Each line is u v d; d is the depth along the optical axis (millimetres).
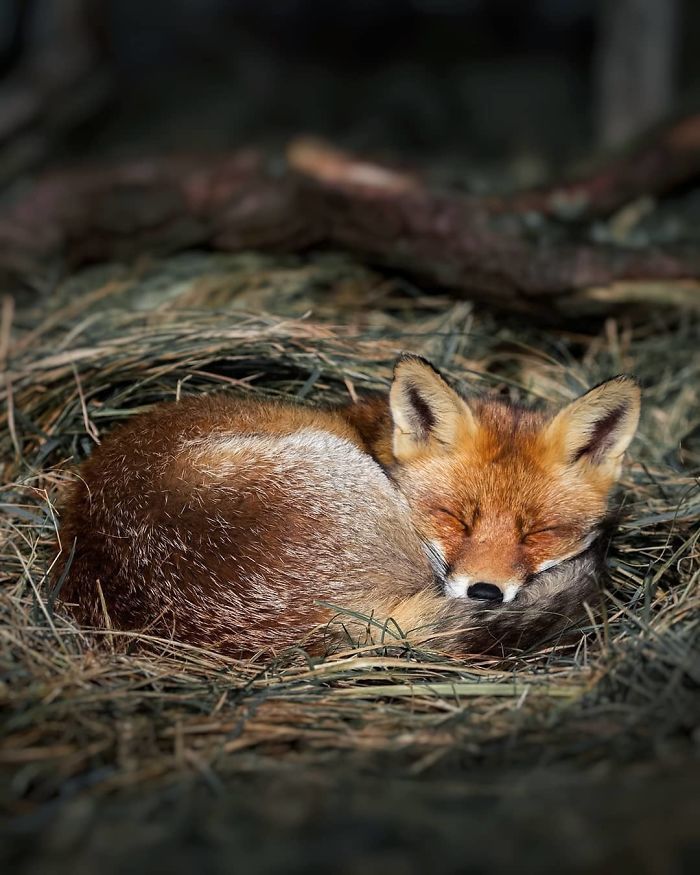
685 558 5598
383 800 3096
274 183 8648
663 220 10086
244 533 4977
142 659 4699
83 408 6227
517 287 8062
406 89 23344
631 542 6047
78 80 16703
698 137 9867
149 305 8062
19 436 6375
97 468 5438
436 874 2564
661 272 8047
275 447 5402
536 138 20469
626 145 10422
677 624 4789
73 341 7121
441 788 3229
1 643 4543
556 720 3979
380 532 5266
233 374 7039
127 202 8844
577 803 2955
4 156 15555
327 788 3252
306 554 4992
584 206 9617
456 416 5641
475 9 28469
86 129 19172
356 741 3965
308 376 7062
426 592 5090
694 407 7547
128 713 4121
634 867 2543
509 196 9695
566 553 5676
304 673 4676
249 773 3553
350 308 8250
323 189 8398
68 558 5137
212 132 21078
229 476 5176
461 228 8133
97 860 2721
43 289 8703
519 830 2781
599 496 5738
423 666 4680
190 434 5516
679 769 3199
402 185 8344
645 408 7434
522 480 5559
